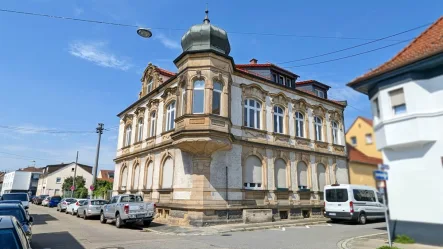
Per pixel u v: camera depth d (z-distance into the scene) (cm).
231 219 1731
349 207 1788
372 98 1096
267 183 1984
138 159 2489
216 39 1836
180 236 1316
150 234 1391
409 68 977
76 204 2716
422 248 883
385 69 1023
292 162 2186
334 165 2466
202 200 1655
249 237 1266
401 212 968
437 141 919
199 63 1778
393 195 983
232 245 1067
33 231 1495
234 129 1895
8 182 8919
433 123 932
